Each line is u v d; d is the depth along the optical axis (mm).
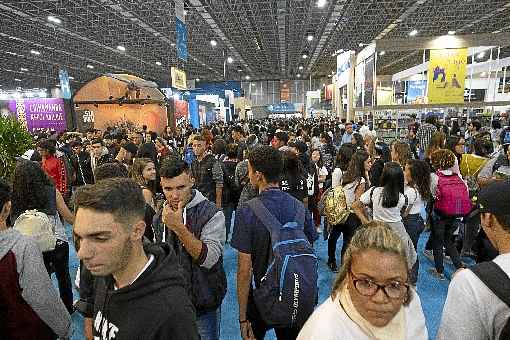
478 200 1219
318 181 4992
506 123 10562
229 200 4695
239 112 30250
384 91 15930
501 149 4383
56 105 12727
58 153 5168
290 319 1658
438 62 9664
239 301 1883
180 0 8594
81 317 3189
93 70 29281
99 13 14227
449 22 17375
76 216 956
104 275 986
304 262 1693
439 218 3684
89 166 6594
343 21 17156
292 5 14500
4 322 1515
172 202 1883
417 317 1073
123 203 956
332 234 3994
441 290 3619
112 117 13250
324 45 23125
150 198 2646
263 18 16688
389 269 938
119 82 13062
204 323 1922
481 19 16750
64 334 1709
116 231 945
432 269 4004
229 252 4680
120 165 2938
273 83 40688
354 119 13516
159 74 33906
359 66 11836
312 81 39719
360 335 971
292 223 1802
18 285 1516
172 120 14594
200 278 1845
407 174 3297
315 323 1037
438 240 3760
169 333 932
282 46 23406
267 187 1938
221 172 4406
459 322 1090
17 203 2408
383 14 15805
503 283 1034
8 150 4141
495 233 1165
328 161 6906
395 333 994
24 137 4363
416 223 3203
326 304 1086
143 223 1021
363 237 1006
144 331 928
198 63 28875
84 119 13016
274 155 1921
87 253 938
